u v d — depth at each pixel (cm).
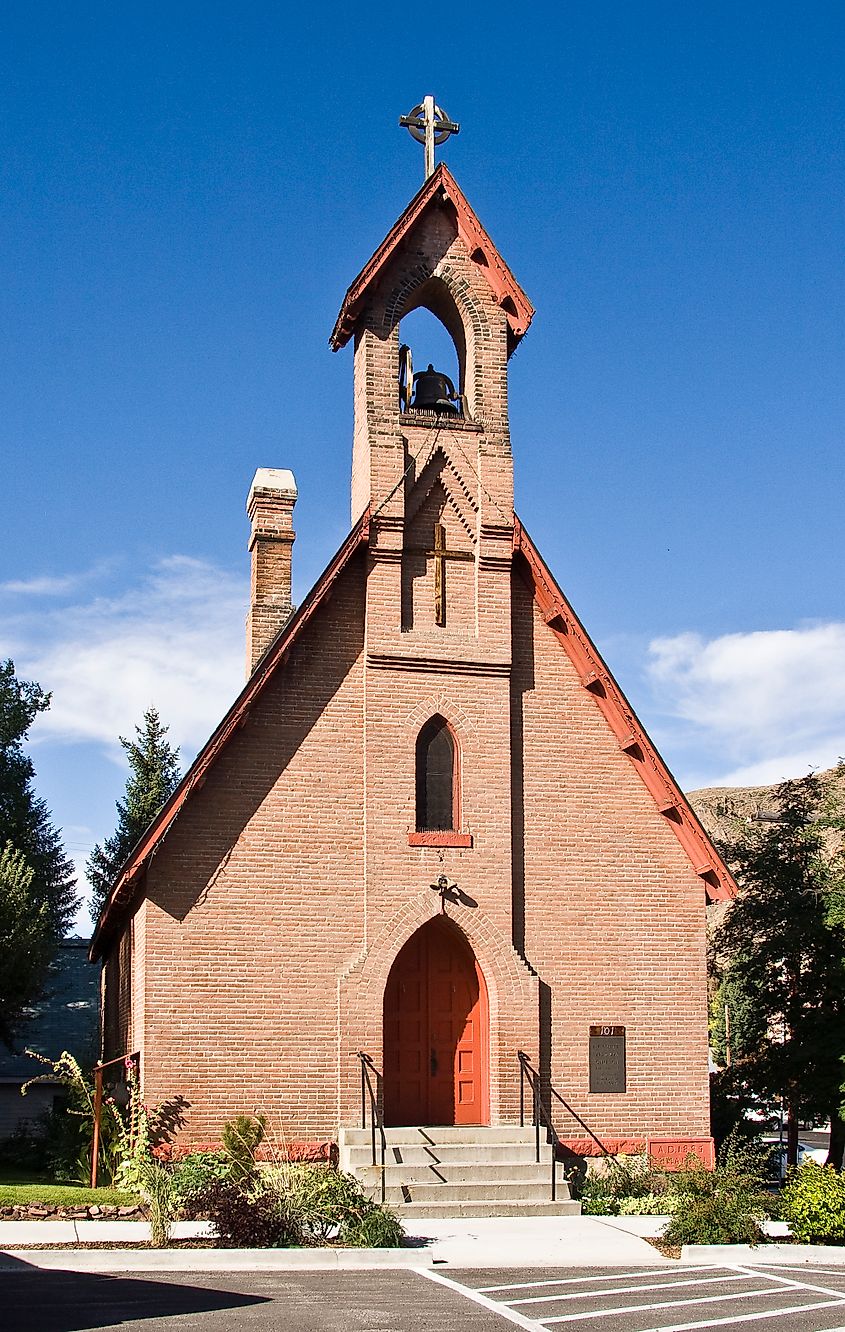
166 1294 1593
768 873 3183
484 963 2573
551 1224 2244
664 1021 2678
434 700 2638
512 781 2691
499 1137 2481
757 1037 3108
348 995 2480
